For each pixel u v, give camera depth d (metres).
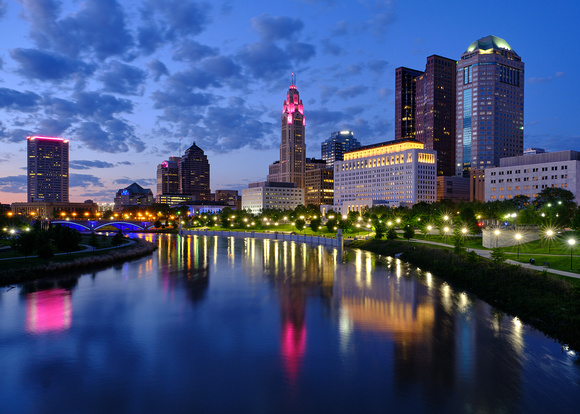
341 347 41.53
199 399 31.38
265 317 52.69
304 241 171.38
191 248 145.00
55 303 60.44
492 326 46.75
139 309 57.03
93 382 34.31
